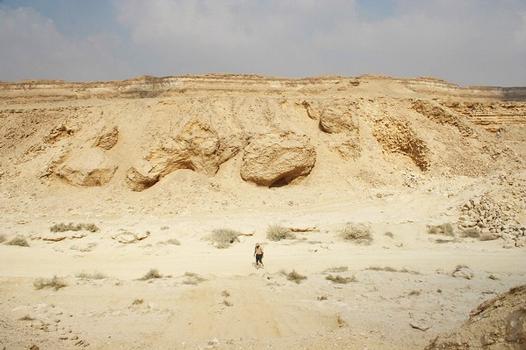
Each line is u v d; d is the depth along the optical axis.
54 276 15.83
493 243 22.66
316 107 40.41
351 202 30.88
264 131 35.28
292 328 11.59
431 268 18.31
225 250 21.03
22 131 40.25
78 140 34.97
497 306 6.46
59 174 32.78
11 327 10.86
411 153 38.19
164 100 39.50
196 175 32.84
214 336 11.03
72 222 25.56
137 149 35.44
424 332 10.87
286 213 28.66
